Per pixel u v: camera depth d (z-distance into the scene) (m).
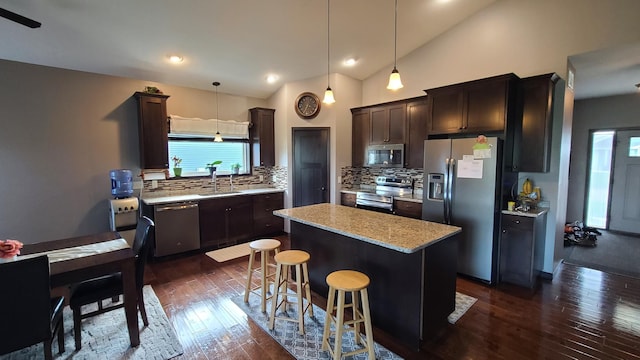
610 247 4.64
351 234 2.28
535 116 3.34
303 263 2.53
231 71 4.44
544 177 3.54
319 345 2.25
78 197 3.92
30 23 2.17
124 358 2.12
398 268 2.27
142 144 4.08
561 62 3.34
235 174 5.33
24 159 3.58
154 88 4.16
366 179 5.46
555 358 2.11
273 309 2.45
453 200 3.53
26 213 3.62
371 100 5.19
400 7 3.46
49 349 1.80
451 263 2.47
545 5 3.39
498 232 3.36
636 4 2.90
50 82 3.68
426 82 4.42
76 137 3.87
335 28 3.68
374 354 2.05
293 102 5.09
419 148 4.35
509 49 3.66
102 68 3.88
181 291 3.14
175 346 2.25
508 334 2.40
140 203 4.28
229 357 2.13
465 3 3.64
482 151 3.27
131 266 2.20
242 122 5.27
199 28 3.33
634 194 5.25
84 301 2.16
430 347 2.23
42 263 1.69
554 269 3.57
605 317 2.65
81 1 2.71
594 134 5.53
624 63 3.54
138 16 3.00
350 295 2.69
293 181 5.17
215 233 4.55
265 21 3.36
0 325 1.61
